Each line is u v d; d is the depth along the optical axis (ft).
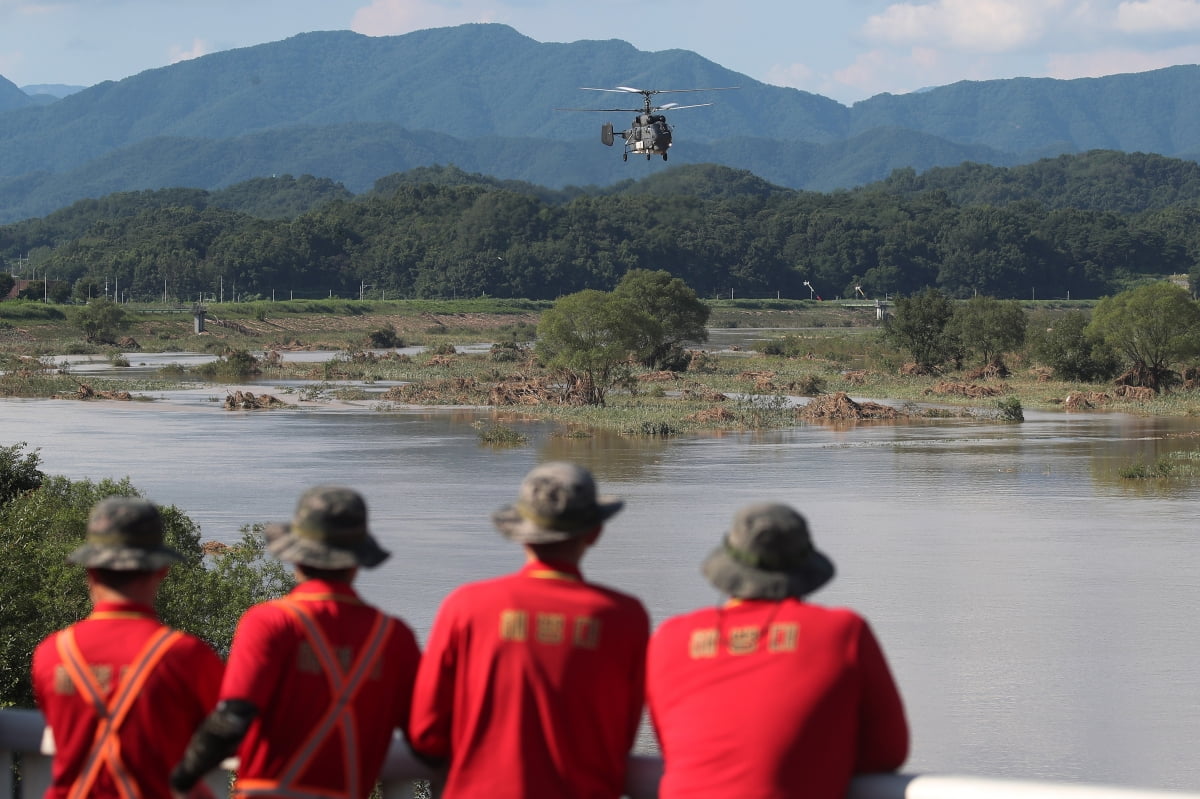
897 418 418.72
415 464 284.00
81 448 309.01
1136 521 206.08
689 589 153.07
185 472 266.36
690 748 26.43
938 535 192.44
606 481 256.73
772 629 26.58
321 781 28.09
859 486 249.55
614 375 512.22
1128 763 95.81
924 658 124.47
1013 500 229.86
